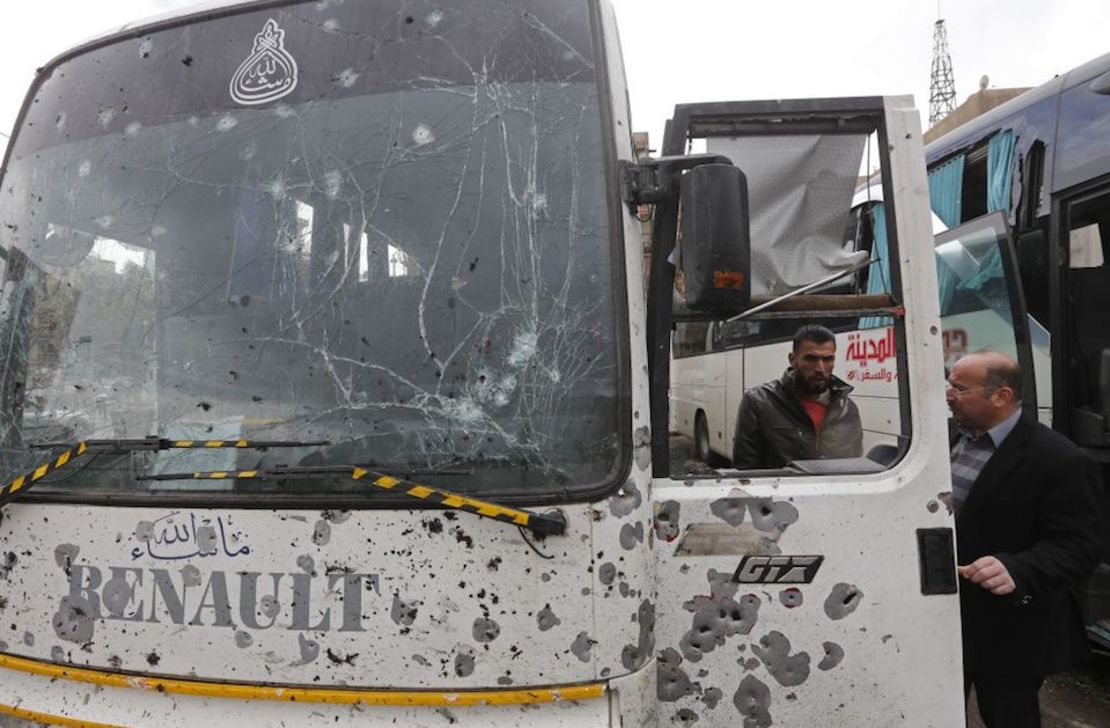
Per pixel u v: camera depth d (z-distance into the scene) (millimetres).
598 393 1935
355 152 2135
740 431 3057
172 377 2148
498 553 1884
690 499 2020
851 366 3867
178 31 2352
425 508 1904
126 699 2021
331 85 2186
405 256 2064
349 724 1891
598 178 2010
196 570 1994
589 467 1918
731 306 1837
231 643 1970
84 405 2207
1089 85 4762
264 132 2207
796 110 2146
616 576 1888
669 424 2053
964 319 5469
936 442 2049
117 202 2289
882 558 2012
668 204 2023
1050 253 4949
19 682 2119
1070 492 2684
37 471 2107
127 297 2227
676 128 2152
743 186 1857
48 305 2303
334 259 2100
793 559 2010
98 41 2441
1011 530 2799
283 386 2074
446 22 2158
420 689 1896
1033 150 5129
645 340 2010
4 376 2299
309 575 1937
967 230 5430
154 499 2035
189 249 2201
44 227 2359
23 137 2469
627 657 1893
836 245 2207
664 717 2012
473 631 1885
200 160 2236
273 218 2156
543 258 1998
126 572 2041
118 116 2350
